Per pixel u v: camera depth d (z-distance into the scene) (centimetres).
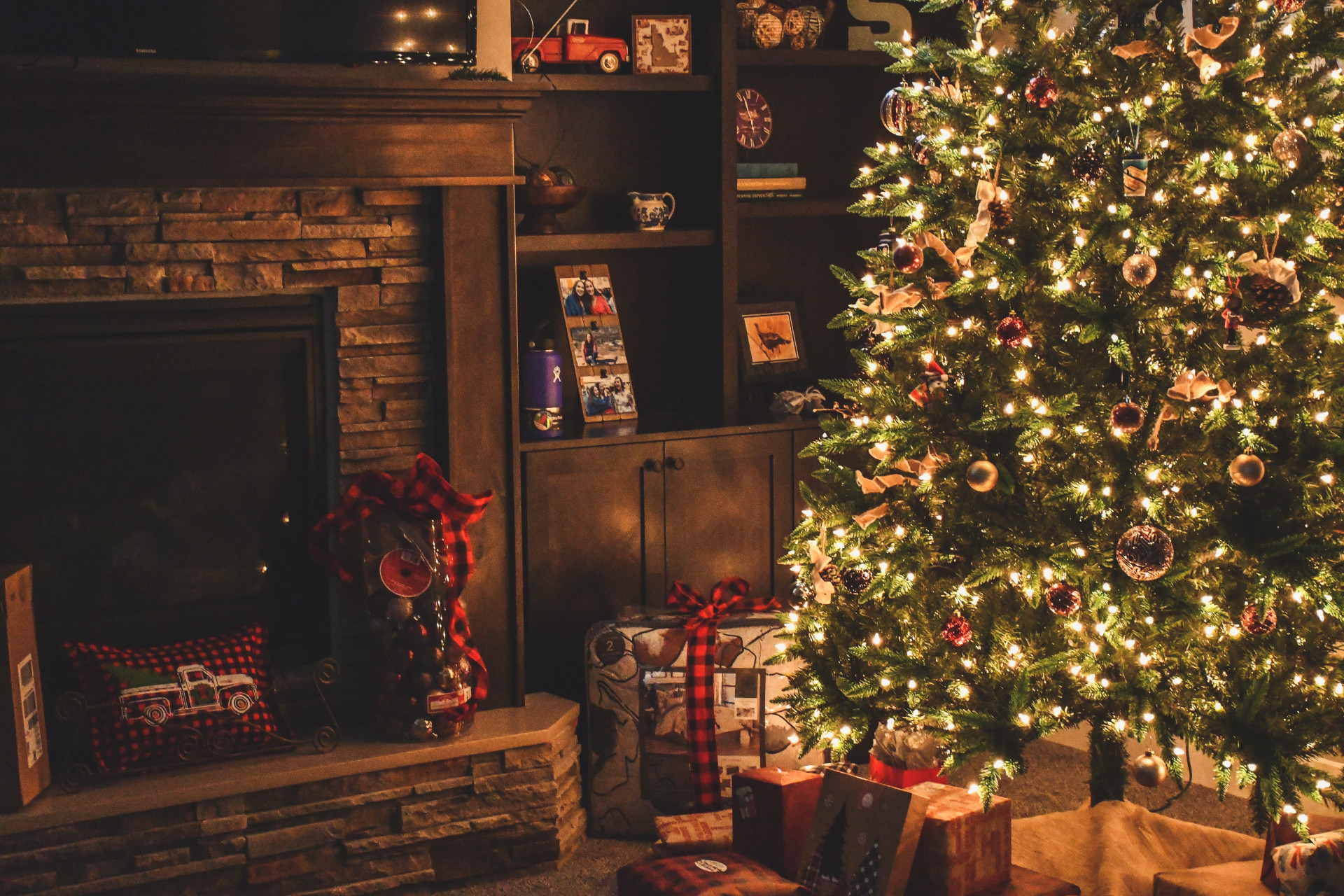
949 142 246
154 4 256
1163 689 224
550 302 340
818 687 267
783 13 360
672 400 374
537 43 326
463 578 281
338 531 275
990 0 242
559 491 313
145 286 264
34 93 244
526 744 283
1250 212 218
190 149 260
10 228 253
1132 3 230
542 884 279
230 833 258
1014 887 231
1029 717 224
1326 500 211
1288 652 222
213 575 288
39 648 271
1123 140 227
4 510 269
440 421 292
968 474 223
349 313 283
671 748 297
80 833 246
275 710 275
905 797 221
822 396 357
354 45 271
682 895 229
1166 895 224
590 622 322
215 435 284
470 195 287
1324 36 216
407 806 273
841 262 398
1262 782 211
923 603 253
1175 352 224
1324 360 212
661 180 365
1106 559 219
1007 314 241
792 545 275
